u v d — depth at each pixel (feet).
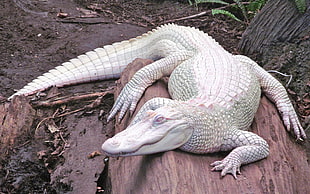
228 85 10.84
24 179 11.07
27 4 16.75
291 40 13.75
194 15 16.81
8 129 11.78
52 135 11.86
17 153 11.45
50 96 12.84
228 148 10.32
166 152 9.92
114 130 11.81
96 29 15.64
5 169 11.18
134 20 16.57
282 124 11.27
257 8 16.15
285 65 13.42
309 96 12.77
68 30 15.53
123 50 13.39
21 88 13.19
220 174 9.86
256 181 9.84
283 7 13.85
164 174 9.66
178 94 11.26
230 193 9.59
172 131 9.79
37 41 14.93
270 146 10.59
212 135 10.11
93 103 12.53
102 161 11.18
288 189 9.91
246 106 10.73
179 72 11.48
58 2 17.26
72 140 11.71
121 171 10.27
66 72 13.20
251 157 10.09
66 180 10.87
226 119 10.35
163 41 12.82
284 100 11.46
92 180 10.85
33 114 12.24
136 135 9.71
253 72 11.73
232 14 16.39
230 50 14.90
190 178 9.67
